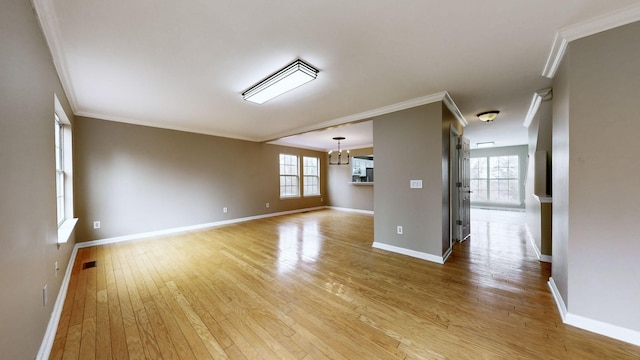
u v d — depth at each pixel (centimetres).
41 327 151
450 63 227
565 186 192
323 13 157
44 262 164
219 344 161
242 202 614
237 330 176
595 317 170
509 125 483
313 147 812
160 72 242
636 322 157
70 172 326
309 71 231
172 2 146
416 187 331
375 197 379
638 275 157
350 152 807
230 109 369
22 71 130
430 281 257
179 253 354
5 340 105
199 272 283
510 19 164
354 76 253
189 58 215
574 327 175
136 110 373
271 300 218
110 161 409
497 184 833
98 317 191
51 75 197
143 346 158
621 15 156
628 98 158
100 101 329
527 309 200
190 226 512
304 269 292
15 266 116
